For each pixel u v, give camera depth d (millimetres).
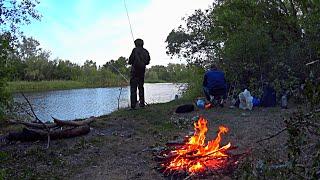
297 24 15531
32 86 50531
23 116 12266
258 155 6781
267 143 8133
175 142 7887
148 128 10594
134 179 6715
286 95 12961
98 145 8922
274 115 11391
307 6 15617
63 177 6957
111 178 6824
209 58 19203
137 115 12312
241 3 17250
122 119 11719
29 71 55906
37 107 23141
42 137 9234
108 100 28047
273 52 14711
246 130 9734
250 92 14062
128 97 30594
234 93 14820
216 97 13695
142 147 8719
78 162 7777
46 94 39406
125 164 7574
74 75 68812
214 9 19969
